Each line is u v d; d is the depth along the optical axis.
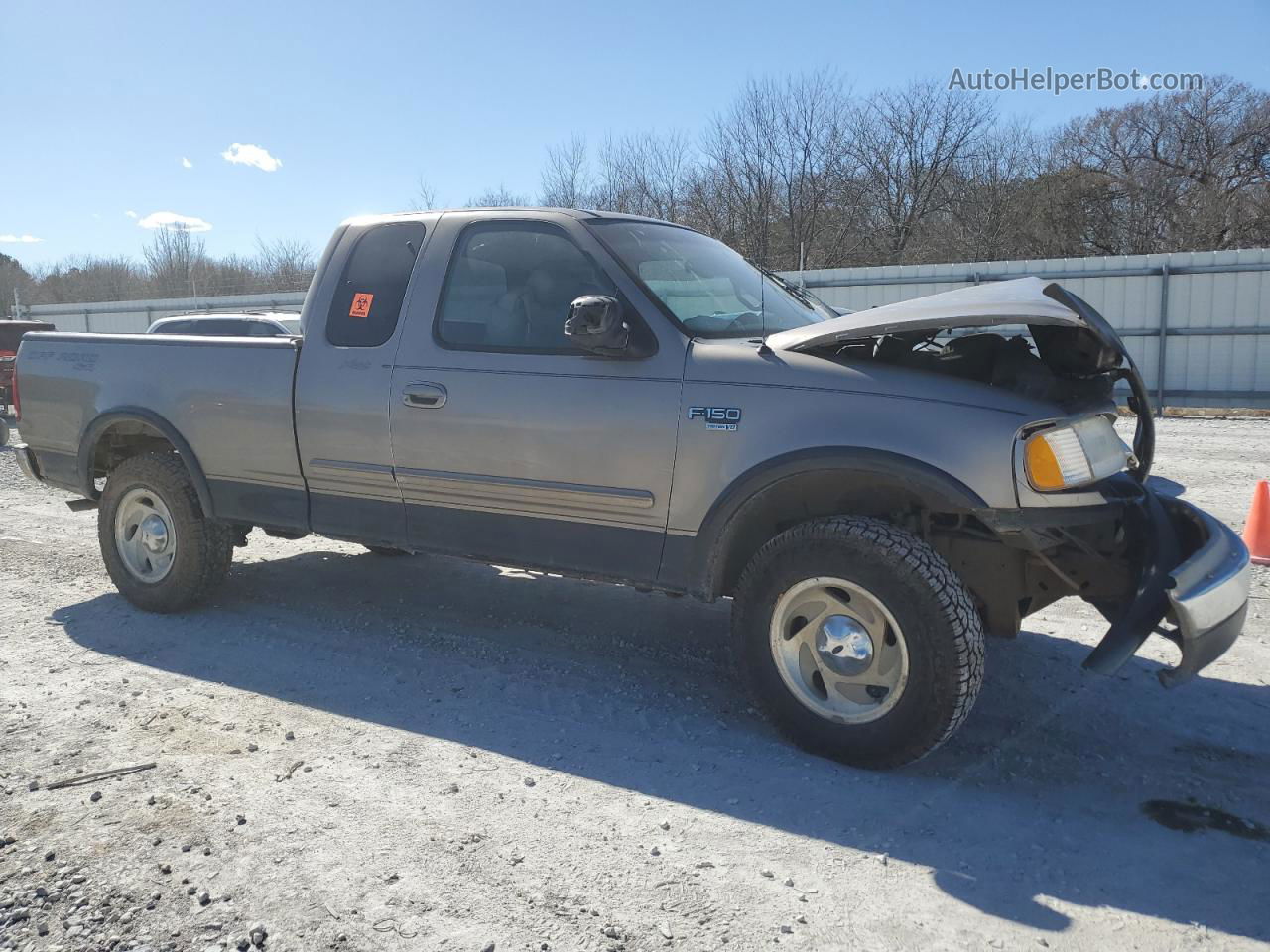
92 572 6.33
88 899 2.69
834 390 3.48
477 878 2.81
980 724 3.91
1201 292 16.55
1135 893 2.76
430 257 4.43
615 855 2.94
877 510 3.75
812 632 3.58
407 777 3.44
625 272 3.97
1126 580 3.60
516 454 4.06
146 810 3.18
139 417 5.15
